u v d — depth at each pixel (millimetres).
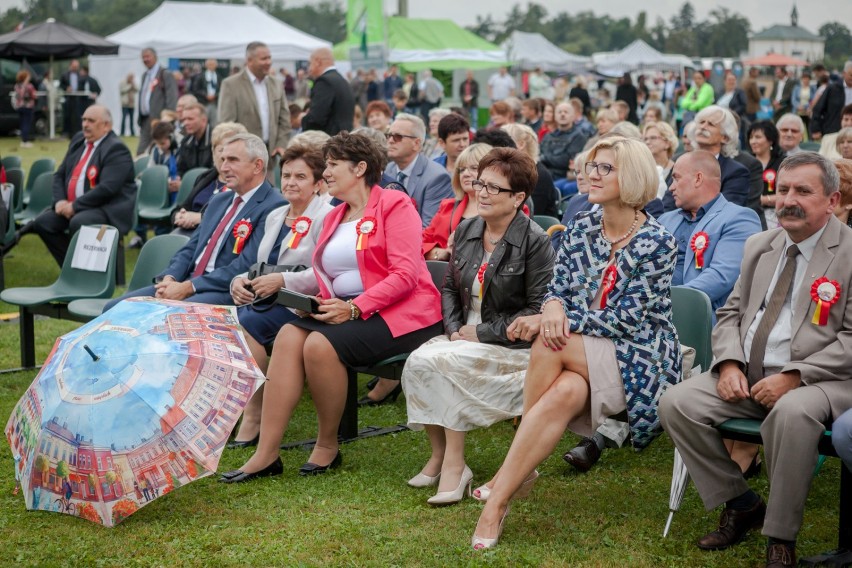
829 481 4105
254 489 4035
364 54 16391
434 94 27062
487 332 4074
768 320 3473
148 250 5711
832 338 3332
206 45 27859
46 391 3674
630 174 3549
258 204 5164
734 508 3443
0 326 7137
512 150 4141
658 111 11242
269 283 4559
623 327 3557
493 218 4133
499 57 29594
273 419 4164
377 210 4383
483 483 4105
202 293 5055
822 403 3152
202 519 3711
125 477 3496
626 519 3689
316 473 4230
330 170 4430
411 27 29531
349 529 3588
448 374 3883
